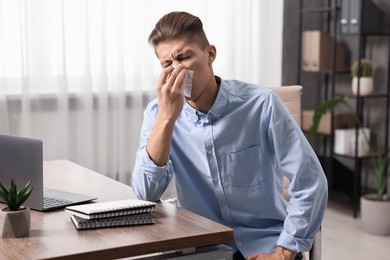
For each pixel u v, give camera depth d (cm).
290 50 465
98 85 391
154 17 403
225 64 432
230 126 185
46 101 378
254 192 189
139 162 186
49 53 374
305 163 177
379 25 411
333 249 349
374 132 443
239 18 434
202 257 157
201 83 178
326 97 474
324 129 434
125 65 401
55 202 185
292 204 177
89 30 384
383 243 360
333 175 459
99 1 382
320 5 461
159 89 180
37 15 367
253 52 447
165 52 177
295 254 176
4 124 366
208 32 425
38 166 174
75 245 145
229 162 187
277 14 448
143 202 168
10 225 151
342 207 436
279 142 180
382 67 433
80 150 390
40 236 152
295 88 239
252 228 193
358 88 406
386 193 435
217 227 160
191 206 197
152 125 196
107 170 401
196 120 187
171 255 155
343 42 454
